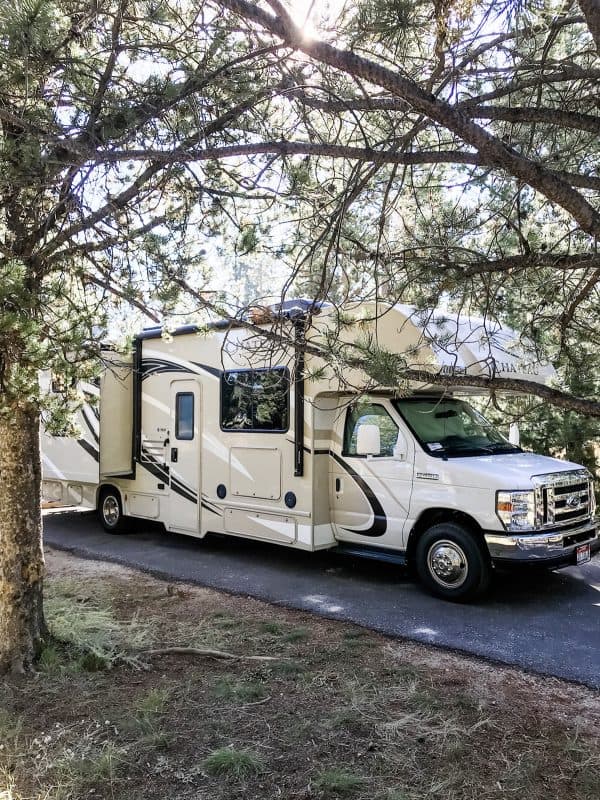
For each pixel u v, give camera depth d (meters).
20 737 3.43
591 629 5.36
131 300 4.52
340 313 3.90
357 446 6.36
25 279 3.61
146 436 8.84
